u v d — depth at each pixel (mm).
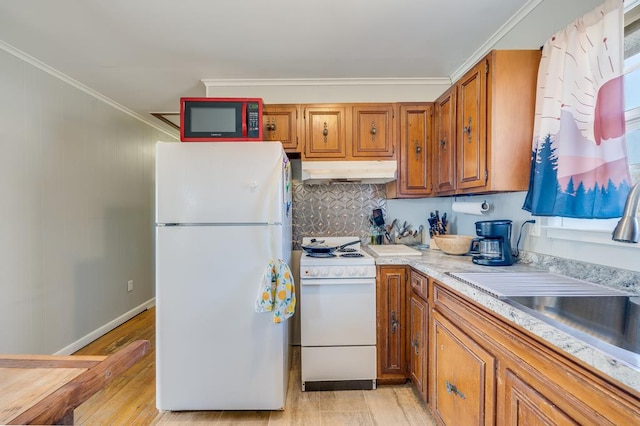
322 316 1866
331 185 2564
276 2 1493
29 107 2018
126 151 3100
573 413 685
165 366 1617
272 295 1588
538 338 798
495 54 1386
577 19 1170
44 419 546
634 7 1041
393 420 1617
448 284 1292
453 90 1817
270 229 1606
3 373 687
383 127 2223
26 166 1993
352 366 1877
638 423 549
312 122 2217
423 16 1623
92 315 2598
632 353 625
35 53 1960
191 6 1516
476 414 1089
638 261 1051
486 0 1502
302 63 2145
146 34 1764
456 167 1781
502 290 1084
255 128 1744
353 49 1962
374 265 1861
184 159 1600
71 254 2369
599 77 1071
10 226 1886
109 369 712
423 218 2574
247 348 1619
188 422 1610
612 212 1031
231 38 1813
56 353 2213
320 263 1854
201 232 1603
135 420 1623
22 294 1958
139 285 3324
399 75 2369
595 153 1088
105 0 1464
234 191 1604
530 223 1562
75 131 2416
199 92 2639
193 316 1610
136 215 3270
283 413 1676
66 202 2322
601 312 905
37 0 1456
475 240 1745
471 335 1152
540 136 1295
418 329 1714
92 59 2049
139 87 2521
